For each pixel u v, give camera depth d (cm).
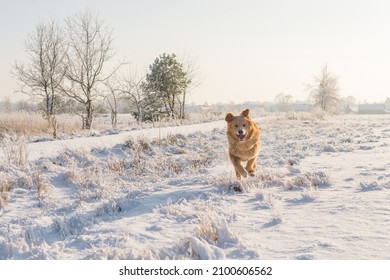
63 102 2986
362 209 519
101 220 588
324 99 6806
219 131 2083
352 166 909
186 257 388
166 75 4022
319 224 471
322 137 1831
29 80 2742
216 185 740
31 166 1038
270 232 457
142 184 852
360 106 12988
